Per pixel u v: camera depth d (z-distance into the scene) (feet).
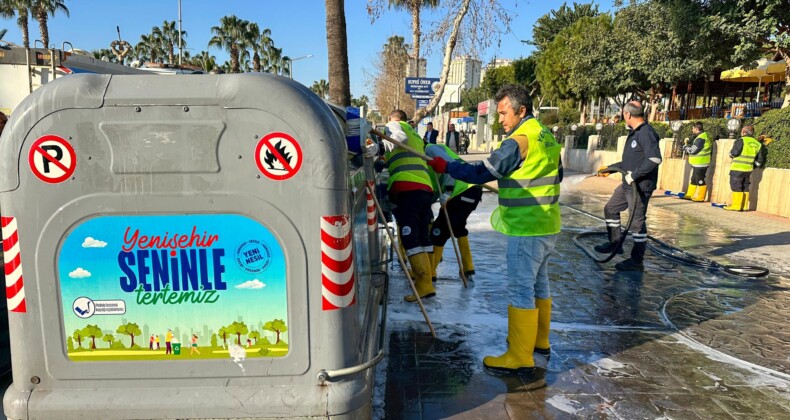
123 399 7.29
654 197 44.75
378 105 128.26
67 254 7.07
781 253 24.16
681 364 12.44
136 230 7.06
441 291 17.85
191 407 7.29
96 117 6.81
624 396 10.88
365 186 10.55
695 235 28.25
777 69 54.60
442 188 18.71
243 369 7.40
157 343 7.32
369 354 8.34
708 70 54.29
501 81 155.63
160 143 6.88
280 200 7.06
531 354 11.81
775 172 34.78
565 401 10.65
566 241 26.23
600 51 73.51
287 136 6.94
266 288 7.25
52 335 7.23
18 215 6.96
